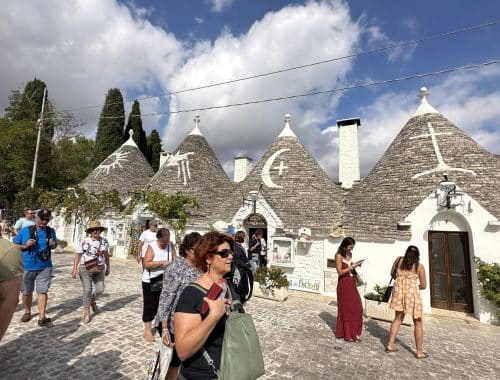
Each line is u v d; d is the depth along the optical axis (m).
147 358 4.87
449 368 5.33
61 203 17.72
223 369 2.10
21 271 2.16
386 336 6.83
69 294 8.35
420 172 11.20
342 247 6.61
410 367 5.29
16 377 4.16
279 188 14.02
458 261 9.59
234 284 2.98
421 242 9.84
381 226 10.58
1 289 1.99
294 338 6.36
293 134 16.38
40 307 5.95
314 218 12.15
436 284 9.81
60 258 14.69
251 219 12.96
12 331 5.61
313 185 13.91
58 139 25.41
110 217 17.70
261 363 2.26
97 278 6.68
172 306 3.58
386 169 12.44
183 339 2.00
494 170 10.21
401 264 6.01
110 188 19.97
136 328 6.12
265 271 10.09
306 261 11.45
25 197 19.23
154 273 5.48
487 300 8.66
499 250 8.76
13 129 22.88
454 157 11.01
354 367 5.16
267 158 15.73
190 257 3.79
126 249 16.52
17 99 28.23
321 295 10.82
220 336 2.27
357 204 12.10
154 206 14.70
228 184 19.25
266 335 6.45
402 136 13.14
